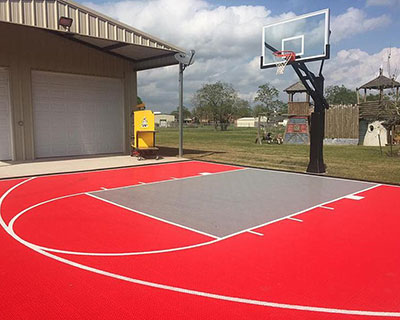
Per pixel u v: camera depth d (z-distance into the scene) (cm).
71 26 1066
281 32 1129
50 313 297
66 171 1084
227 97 5756
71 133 1468
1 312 299
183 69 1450
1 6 923
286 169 1203
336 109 2594
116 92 1598
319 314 299
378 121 2419
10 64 1253
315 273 382
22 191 802
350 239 494
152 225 552
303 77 1096
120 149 1636
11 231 518
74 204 685
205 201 722
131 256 425
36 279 362
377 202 726
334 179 1009
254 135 3838
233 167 1247
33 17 983
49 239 485
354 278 371
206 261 411
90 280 359
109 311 301
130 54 1523
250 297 328
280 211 647
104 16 1143
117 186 874
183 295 330
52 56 1355
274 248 456
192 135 3859
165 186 881
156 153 1672
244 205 691
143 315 295
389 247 463
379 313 303
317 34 1041
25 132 1313
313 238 498
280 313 300
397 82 2003
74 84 1458
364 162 1415
